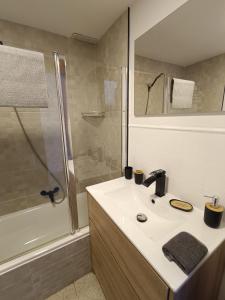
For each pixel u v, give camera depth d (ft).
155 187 3.72
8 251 4.24
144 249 2.16
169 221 3.03
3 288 3.29
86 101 6.15
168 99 3.34
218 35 2.38
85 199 5.67
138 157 4.51
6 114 5.11
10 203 5.57
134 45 4.07
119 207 3.32
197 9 2.61
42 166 5.80
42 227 5.39
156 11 3.34
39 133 5.53
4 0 3.91
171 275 1.81
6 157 5.32
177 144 3.30
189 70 2.86
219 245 2.21
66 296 3.97
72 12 4.40
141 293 2.33
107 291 3.65
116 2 4.02
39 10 4.31
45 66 3.80
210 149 2.72
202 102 2.72
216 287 2.71
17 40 4.92
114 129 5.30
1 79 3.08
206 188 2.88
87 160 6.02
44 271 3.73
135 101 4.30
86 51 6.03
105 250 3.38
